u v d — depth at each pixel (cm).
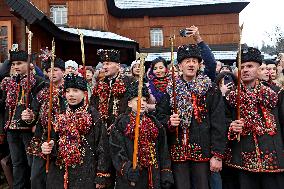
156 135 397
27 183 554
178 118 402
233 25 2273
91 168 395
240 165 402
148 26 2303
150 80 514
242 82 421
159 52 2284
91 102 497
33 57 659
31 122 502
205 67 489
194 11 2275
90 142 403
